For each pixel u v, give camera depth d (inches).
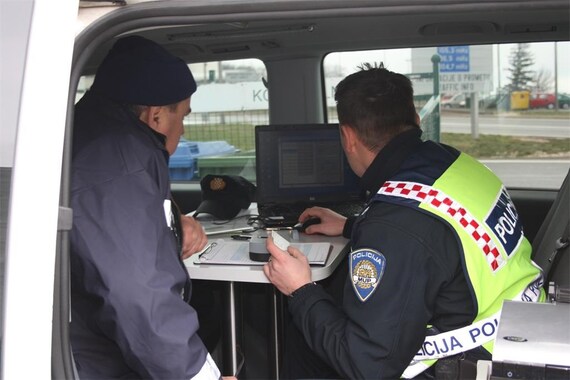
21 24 44.2
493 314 66.8
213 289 104.7
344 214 112.1
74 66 47.5
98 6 49.6
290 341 93.2
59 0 43.9
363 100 74.0
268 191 117.7
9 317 42.6
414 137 74.2
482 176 72.8
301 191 118.0
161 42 113.7
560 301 60.2
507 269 68.0
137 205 57.1
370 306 65.3
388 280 64.8
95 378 60.6
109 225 55.6
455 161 72.3
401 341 64.8
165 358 54.7
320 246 89.2
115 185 57.4
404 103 74.6
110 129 61.9
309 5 52.2
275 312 97.6
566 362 47.1
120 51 68.5
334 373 86.7
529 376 47.5
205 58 132.3
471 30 116.6
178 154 150.3
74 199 56.3
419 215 66.0
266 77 140.2
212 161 149.5
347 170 118.2
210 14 51.7
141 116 69.3
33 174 43.1
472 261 65.5
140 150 60.8
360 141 75.5
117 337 55.6
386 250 65.2
